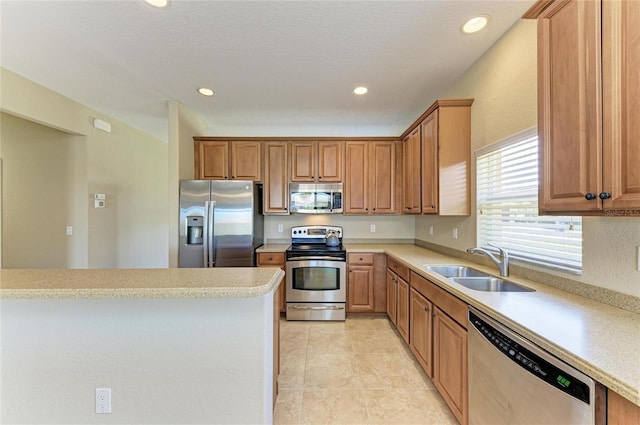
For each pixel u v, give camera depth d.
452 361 1.63
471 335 1.42
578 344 0.92
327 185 3.57
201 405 1.31
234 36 1.95
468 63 2.32
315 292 3.26
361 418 1.71
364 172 3.61
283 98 3.04
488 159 2.19
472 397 1.41
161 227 5.11
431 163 2.55
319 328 3.06
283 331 2.98
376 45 2.06
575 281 1.47
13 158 3.42
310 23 1.81
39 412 1.29
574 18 1.07
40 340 1.27
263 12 1.71
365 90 2.83
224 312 1.29
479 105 2.26
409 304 2.44
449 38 1.98
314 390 1.97
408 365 2.30
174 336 1.30
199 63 2.32
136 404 1.30
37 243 3.48
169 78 2.59
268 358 1.38
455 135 2.39
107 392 1.29
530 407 1.01
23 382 1.27
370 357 2.43
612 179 0.95
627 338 0.97
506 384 1.14
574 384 0.85
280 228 3.94
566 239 1.54
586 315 1.17
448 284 1.70
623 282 1.24
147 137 4.70
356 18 1.76
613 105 0.94
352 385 2.03
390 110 3.39
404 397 1.90
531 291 1.56
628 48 0.90
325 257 3.25
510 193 1.95
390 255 3.04
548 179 1.21
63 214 3.48
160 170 5.09
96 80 2.63
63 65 2.36
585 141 1.03
